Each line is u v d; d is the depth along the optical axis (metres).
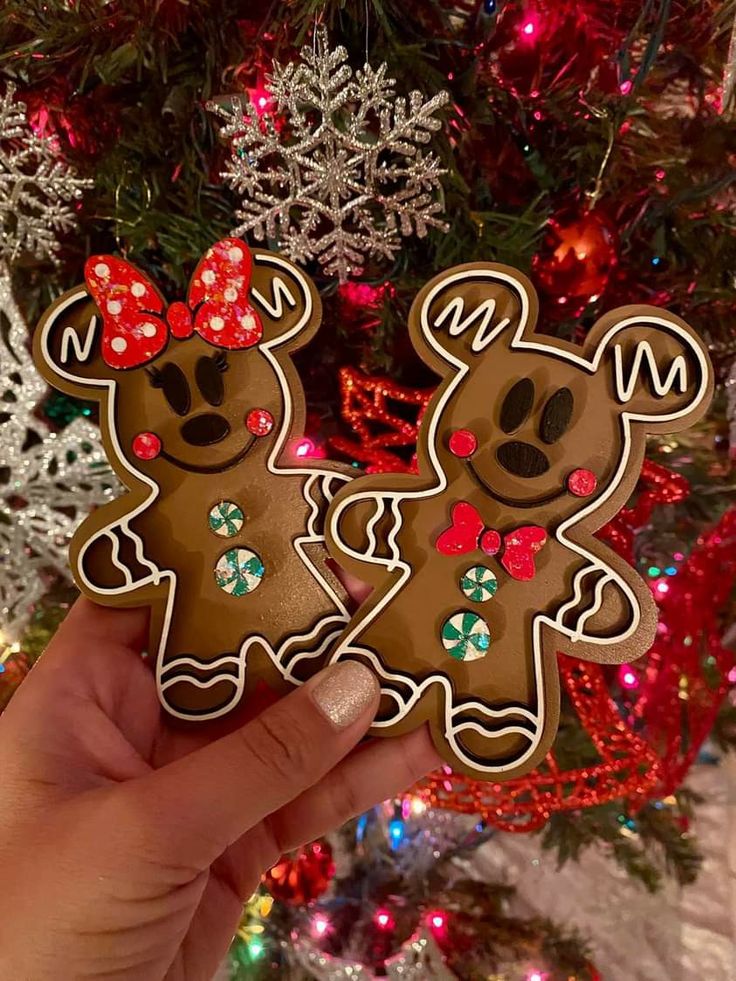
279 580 0.16
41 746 0.16
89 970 0.14
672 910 0.32
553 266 0.18
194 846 0.14
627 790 0.21
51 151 0.18
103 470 0.20
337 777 0.18
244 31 0.18
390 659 0.15
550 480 0.15
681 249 0.21
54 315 0.15
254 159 0.17
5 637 0.22
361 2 0.17
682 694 0.25
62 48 0.18
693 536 0.25
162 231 0.18
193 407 0.15
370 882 0.25
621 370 0.15
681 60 0.20
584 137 0.19
